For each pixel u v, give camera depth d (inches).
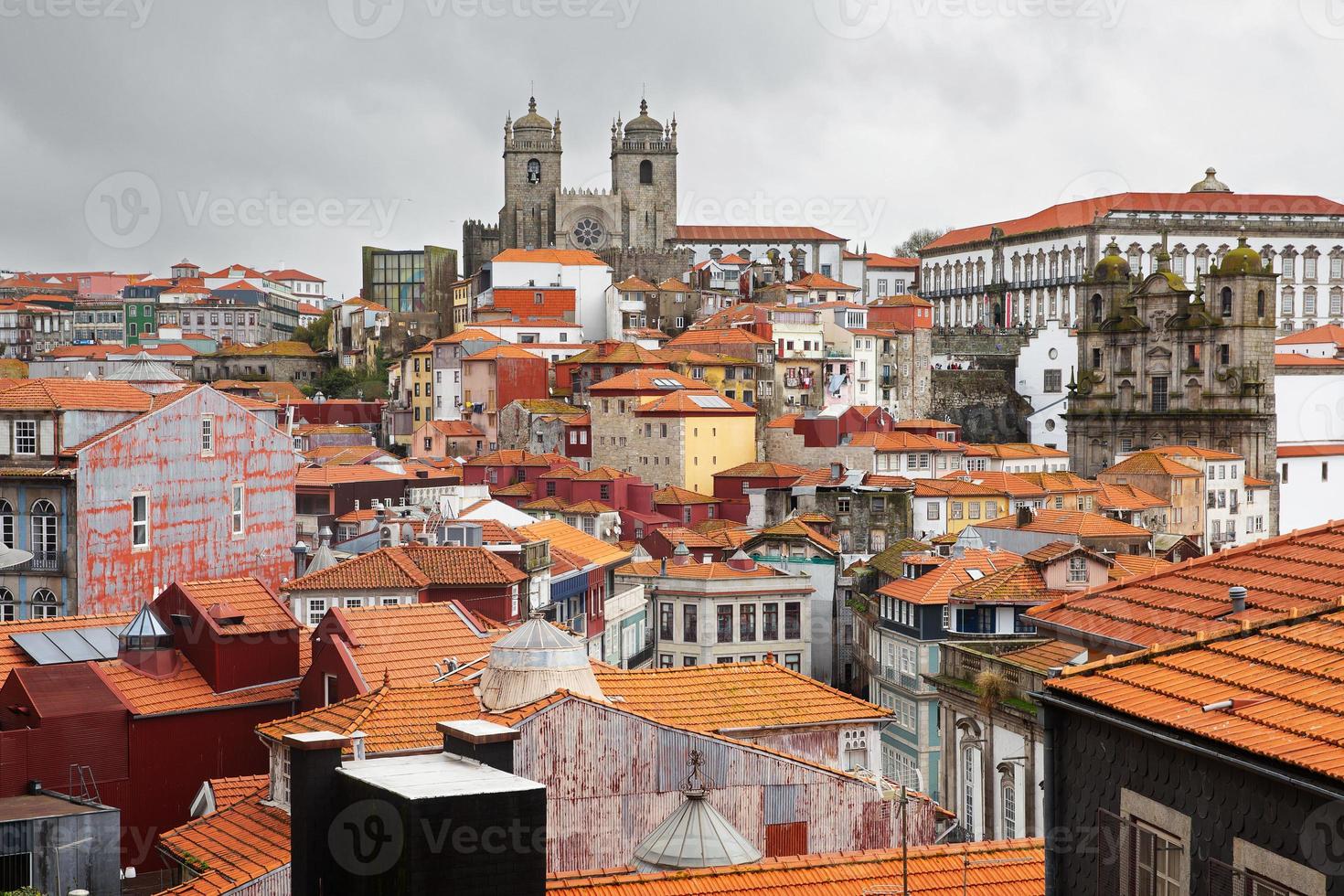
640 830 1625.2
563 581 3523.6
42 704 2065.7
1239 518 6988.2
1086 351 7864.2
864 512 5802.2
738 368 7716.5
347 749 1430.9
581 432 7155.5
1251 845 868.6
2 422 3053.6
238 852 1674.5
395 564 2910.9
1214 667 995.9
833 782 1694.1
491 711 1665.8
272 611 2340.1
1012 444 7696.9
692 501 6368.1
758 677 1894.7
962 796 2421.3
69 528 2992.1
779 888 1330.0
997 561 3602.4
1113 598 1551.4
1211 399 7391.7
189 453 3289.9
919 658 3457.2
